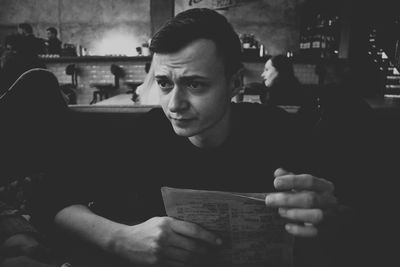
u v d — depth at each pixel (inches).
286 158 40.2
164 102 32.0
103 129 74.1
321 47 347.3
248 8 394.6
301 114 56.4
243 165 39.2
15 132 64.9
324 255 33.8
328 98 56.4
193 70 29.7
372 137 52.9
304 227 28.6
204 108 31.0
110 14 409.4
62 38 413.4
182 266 32.0
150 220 33.7
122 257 33.6
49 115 70.5
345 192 39.2
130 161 42.7
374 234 34.0
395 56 371.9
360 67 293.9
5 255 30.8
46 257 31.5
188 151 39.4
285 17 397.7
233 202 29.6
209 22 30.3
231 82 33.9
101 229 35.8
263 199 29.1
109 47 413.7
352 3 319.9
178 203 31.1
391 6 344.8
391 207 37.3
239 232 30.7
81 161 43.6
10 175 62.5
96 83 317.7
